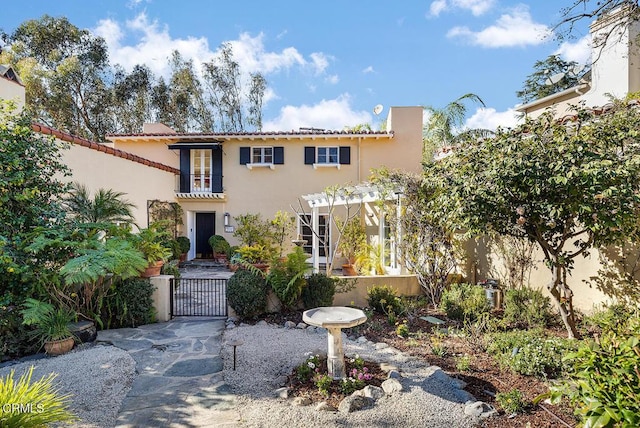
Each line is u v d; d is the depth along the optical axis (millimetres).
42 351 6230
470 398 4379
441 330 7059
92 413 4258
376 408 4219
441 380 4805
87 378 5125
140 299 7727
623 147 5527
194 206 18438
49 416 3107
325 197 13852
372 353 5957
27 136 7035
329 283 8484
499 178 5613
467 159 6492
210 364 5699
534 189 5395
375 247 12797
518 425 3836
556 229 6059
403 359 5633
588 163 4961
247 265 8680
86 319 7305
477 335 6367
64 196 8789
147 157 18609
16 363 5676
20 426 2865
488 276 9562
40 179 7109
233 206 18297
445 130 19875
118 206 8617
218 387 4918
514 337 5867
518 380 4812
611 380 2590
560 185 5273
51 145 7520
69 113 26203
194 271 15578
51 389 4770
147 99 30297
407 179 9531
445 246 9242
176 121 31078
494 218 6117
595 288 7117
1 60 23469
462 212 6109
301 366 5223
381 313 8352
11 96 8797
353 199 13289
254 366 5547
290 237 17641
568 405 4074
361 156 17812
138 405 4465
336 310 5445
